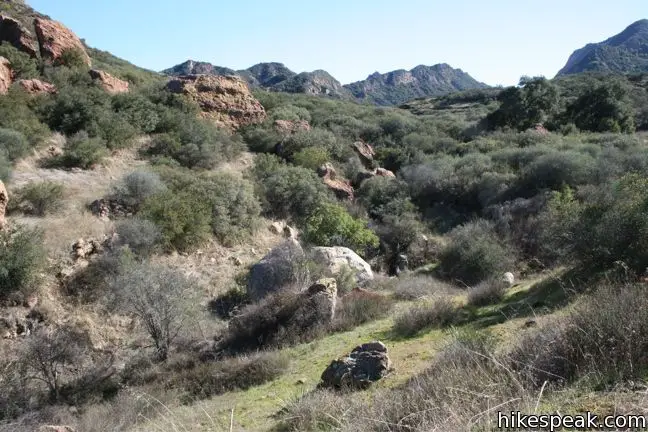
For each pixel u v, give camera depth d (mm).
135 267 10906
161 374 8703
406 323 8961
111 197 16094
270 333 10109
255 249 17328
